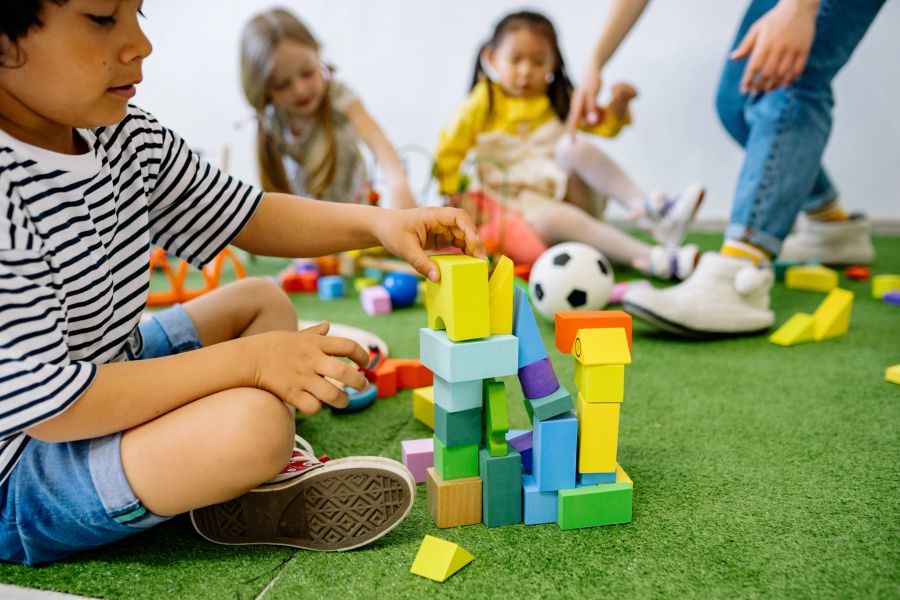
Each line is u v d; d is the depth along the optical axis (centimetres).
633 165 250
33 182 57
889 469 80
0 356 53
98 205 63
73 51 53
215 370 61
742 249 129
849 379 108
